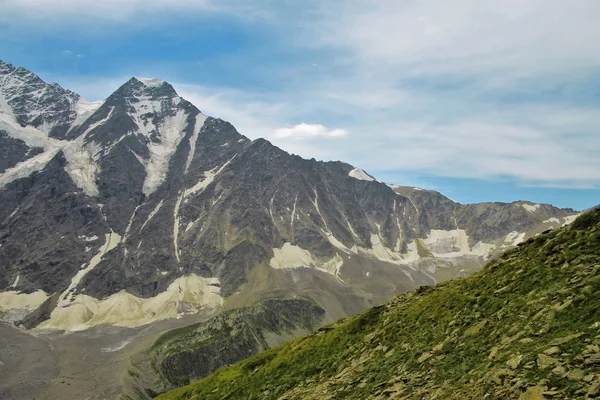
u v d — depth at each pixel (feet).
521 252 178.91
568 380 88.07
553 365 94.84
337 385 169.89
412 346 163.43
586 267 134.82
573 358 93.76
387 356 169.78
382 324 212.43
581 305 114.11
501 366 108.17
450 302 176.04
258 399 223.51
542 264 154.51
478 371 115.24
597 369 86.84
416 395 121.39
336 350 226.99
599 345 93.20
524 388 92.68
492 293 160.25
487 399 97.40
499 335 128.77
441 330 159.74
